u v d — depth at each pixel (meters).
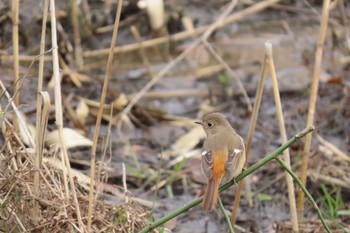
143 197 11.84
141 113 13.92
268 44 9.89
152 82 13.90
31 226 8.74
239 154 8.95
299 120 14.20
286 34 16.77
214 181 8.58
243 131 13.94
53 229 8.67
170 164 12.59
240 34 16.67
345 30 15.62
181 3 16.81
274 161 12.70
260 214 11.64
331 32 16.53
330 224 10.82
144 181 12.18
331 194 11.95
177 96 14.89
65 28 15.11
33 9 14.51
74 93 14.09
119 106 13.85
